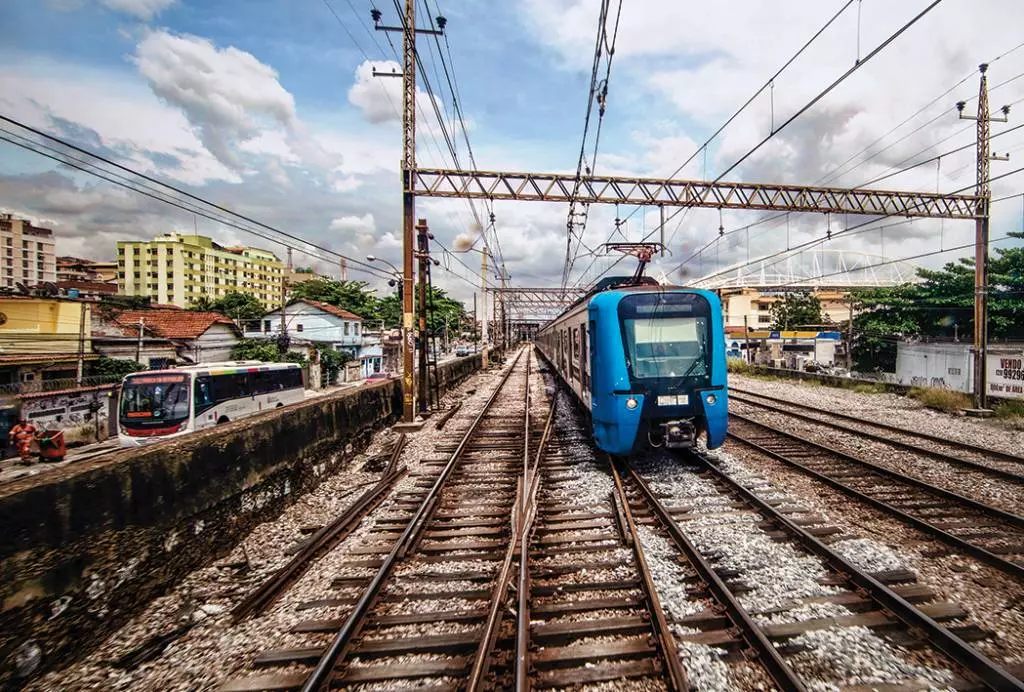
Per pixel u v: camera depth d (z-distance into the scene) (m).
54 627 3.70
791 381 24.38
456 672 3.44
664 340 7.85
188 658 3.78
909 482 7.27
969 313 22.06
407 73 12.84
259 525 6.40
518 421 13.55
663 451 9.45
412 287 13.40
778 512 5.96
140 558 4.52
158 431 14.05
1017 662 3.41
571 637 3.71
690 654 3.50
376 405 12.34
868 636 3.67
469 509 6.68
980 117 14.03
